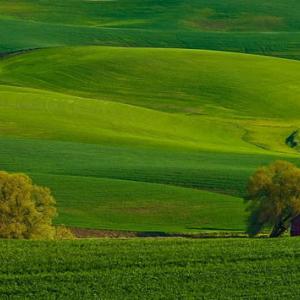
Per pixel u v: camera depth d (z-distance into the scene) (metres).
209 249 90.69
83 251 89.06
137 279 81.31
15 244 92.12
